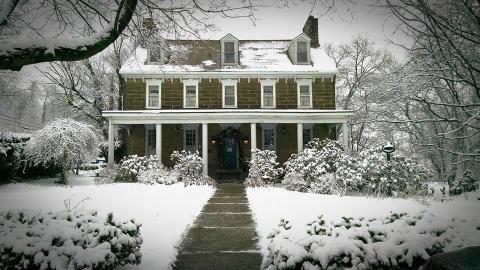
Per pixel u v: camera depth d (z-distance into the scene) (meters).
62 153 17.59
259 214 9.73
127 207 10.41
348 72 34.38
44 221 4.86
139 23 6.54
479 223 4.70
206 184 18.14
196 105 22.98
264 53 25.16
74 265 4.13
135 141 23.08
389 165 13.80
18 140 18.62
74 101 27.56
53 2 6.32
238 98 23.11
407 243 4.10
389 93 13.91
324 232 4.61
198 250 6.68
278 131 23.33
